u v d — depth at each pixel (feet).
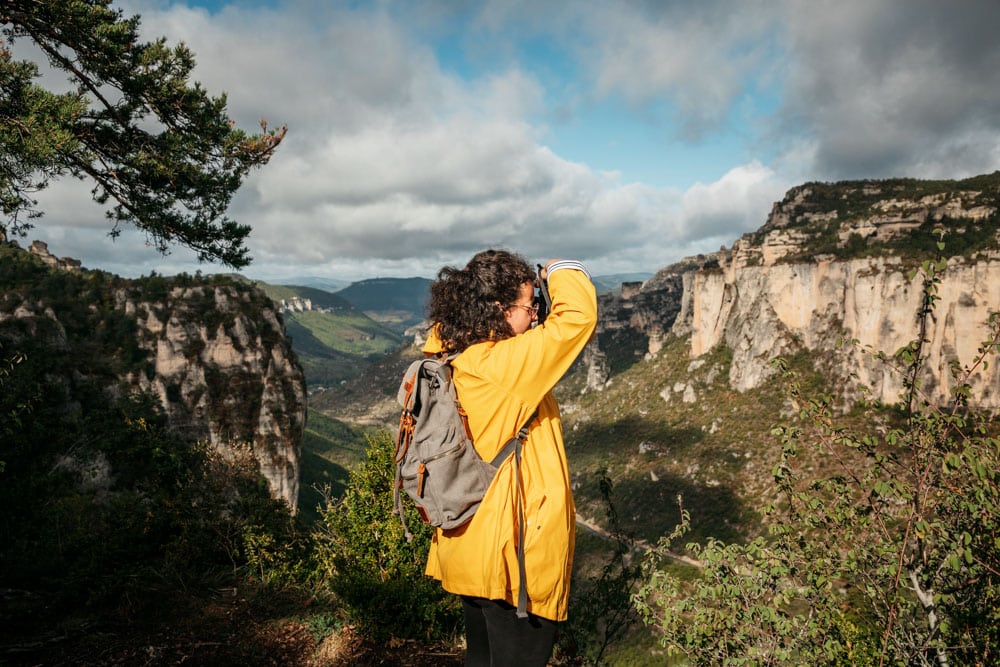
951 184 375.66
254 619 17.33
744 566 10.86
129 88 25.49
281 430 282.97
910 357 9.60
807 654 10.12
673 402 447.01
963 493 9.20
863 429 10.17
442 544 4.96
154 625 16.24
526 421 4.68
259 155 28.48
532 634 4.67
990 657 9.11
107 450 31.30
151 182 26.89
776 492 11.46
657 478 354.95
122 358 263.29
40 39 25.23
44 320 210.18
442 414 4.84
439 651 15.38
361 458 23.98
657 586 11.37
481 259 5.33
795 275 368.27
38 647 14.40
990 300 260.83
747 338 399.65
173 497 25.39
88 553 20.47
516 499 4.57
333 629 16.34
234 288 314.96
